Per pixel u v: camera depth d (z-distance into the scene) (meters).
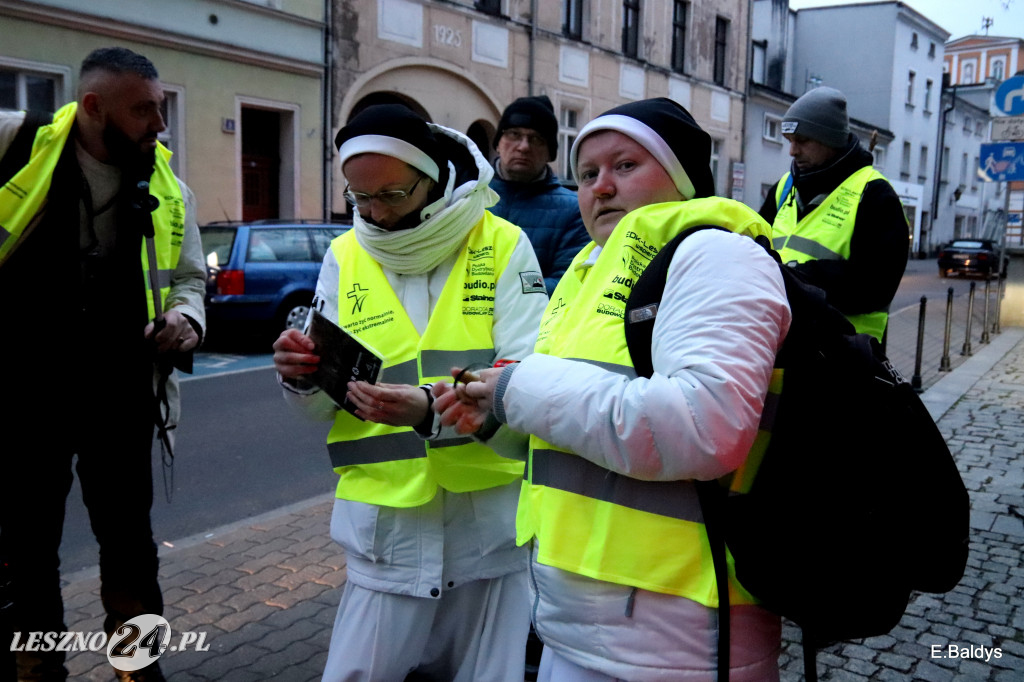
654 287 1.37
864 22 40.00
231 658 3.04
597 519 1.40
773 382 1.37
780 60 36.88
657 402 1.25
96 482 2.59
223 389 8.12
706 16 25.34
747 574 1.32
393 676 2.01
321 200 15.56
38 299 2.41
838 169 3.25
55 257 2.42
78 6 11.82
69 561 4.01
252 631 3.24
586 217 1.60
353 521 2.00
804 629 1.37
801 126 3.20
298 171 15.09
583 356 1.42
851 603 1.30
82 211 2.47
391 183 1.91
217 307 9.97
